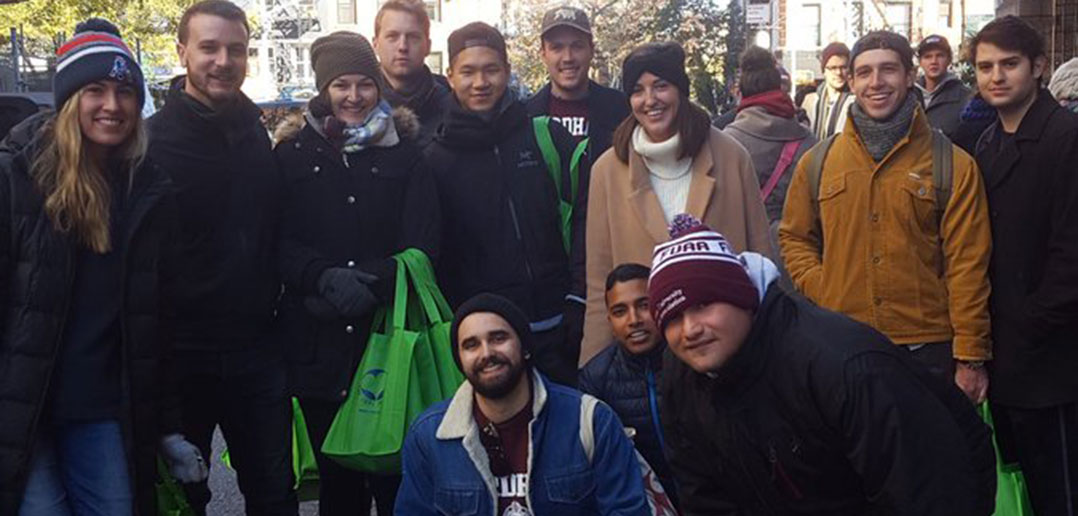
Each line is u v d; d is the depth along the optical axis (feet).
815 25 126.72
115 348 12.92
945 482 9.32
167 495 14.34
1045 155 13.67
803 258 15.35
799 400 9.62
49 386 12.53
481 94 15.87
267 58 144.56
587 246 15.49
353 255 15.23
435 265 15.48
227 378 14.78
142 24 91.81
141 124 12.94
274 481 15.23
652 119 14.84
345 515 16.40
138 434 12.98
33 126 12.82
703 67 94.48
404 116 15.71
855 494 10.07
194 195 14.34
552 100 19.34
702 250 9.70
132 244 12.89
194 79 14.30
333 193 15.20
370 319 15.26
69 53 12.53
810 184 15.24
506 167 15.90
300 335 15.21
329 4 159.43
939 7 130.41
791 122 21.07
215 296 14.49
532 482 12.66
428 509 13.07
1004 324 14.03
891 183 14.39
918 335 14.33
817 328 9.67
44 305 12.38
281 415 15.28
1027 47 13.89
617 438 12.73
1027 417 14.07
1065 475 14.03
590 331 15.19
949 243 14.16
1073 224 13.46
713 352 9.64
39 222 12.41
